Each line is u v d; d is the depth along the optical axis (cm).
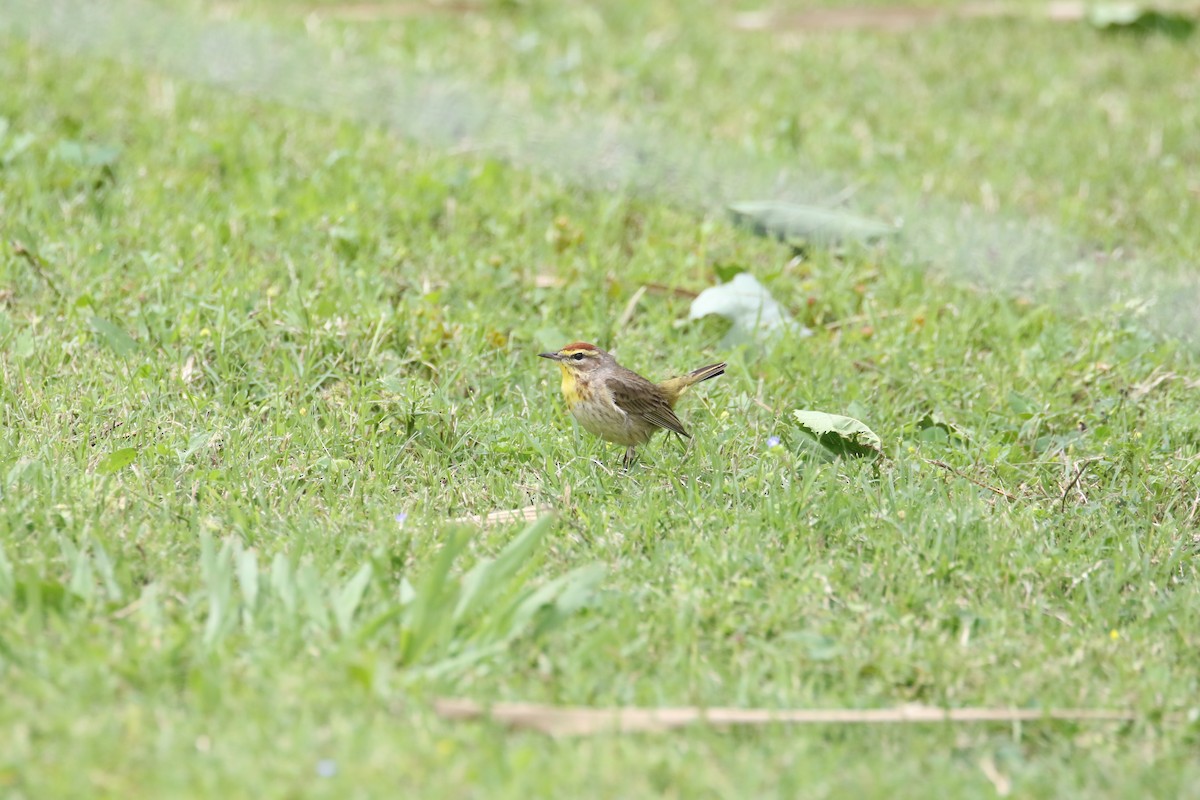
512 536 962
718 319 1338
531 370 1230
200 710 738
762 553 954
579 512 997
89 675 752
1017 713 797
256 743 710
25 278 1279
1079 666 856
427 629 792
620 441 1107
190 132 1597
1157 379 1259
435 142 1709
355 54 1970
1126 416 1201
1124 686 836
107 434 1077
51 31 1942
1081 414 1203
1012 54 2172
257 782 683
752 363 1270
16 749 698
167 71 1845
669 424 1102
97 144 1557
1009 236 1537
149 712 733
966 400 1227
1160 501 1080
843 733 780
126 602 846
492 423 1123
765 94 1947
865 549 979
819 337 1316
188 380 1159
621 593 892
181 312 1234
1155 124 1886
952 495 1052
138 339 1203
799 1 2428
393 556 916
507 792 689
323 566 901
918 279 1427
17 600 825
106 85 1745
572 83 1920
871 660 840
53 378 1138
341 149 1595
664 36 2172
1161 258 1499
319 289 1300
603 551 948
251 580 840
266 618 823
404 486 1047
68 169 1473
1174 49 2214
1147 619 909
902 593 921
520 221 1499
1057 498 1081
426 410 1128
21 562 871
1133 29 2289
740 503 1027
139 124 1634
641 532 979
